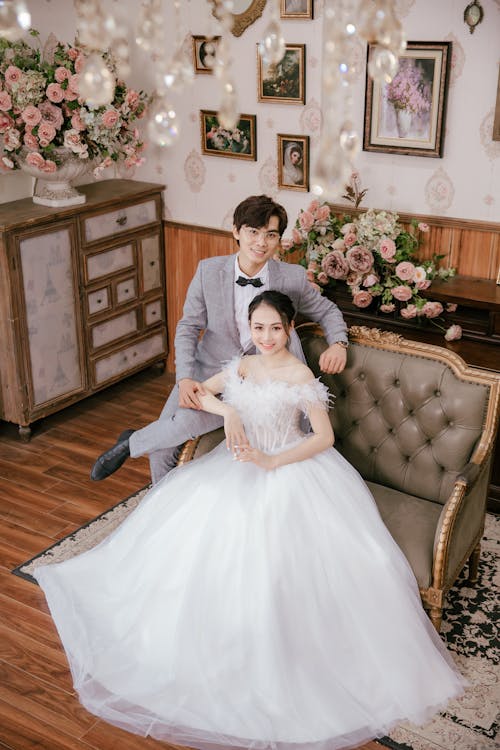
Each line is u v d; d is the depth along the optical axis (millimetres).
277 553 2965
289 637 2896
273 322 3219
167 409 3787
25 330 4875
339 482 3221
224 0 2596
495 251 4430
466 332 4219
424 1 4219
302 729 2812
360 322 4473
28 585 3758
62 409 5531
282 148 4973
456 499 3148
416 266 4375
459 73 4238
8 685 3162
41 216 4777
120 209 5355
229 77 2604
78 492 4559
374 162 4668
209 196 5477
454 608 3607
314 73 4695
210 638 2943
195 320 3711
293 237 4598
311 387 3271
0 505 4422
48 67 4680
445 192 4496
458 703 3059
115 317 5527
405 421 3537
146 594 3193
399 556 3115
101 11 2480
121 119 4926
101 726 2953
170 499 3354
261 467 3211
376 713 2889
